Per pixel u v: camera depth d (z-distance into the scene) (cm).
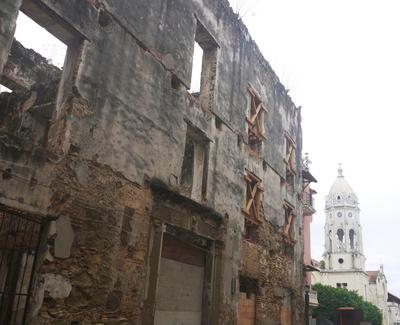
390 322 9356
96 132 884
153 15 1106
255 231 1561
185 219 1130
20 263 836
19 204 720
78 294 798
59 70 1505
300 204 2088
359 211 8075
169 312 1075
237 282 1345
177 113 1154
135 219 955
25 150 741
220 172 1340
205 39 1396
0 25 718
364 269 7700
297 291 1877
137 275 939
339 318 2222
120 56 978
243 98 1559
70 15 862
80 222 821
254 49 1711
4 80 1355
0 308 812
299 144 2170
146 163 1012
